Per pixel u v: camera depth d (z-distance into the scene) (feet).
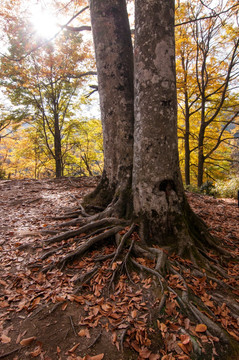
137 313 7.41
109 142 13.51
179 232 11.19
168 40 10.56
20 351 6.13
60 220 13.88
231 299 8.68
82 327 6.97
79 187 23.36
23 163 66.33
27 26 22.57
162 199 11.04
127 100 13.07
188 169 42.22
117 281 8.93
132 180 12.10
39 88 38.27
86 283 8.74
